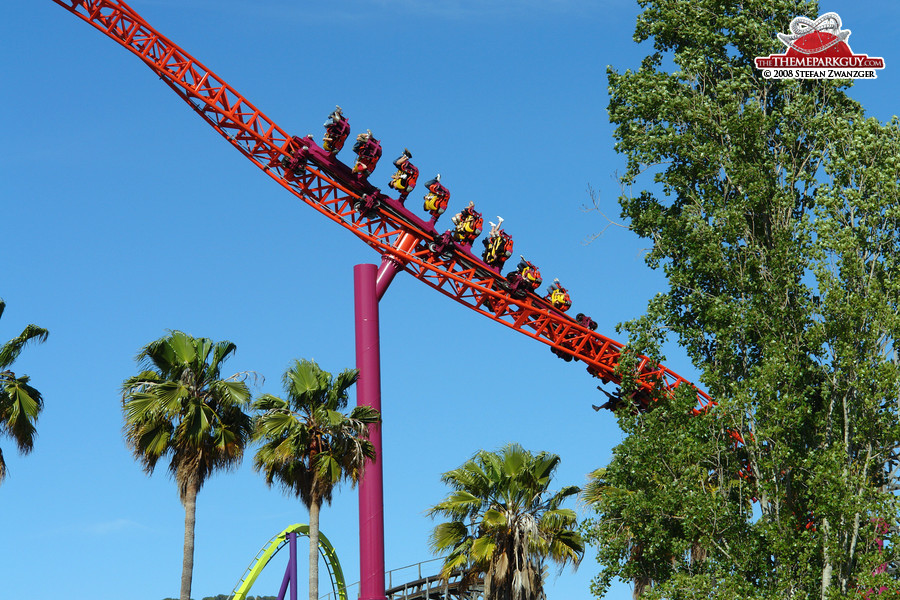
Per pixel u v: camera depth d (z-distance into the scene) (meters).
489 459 96.50
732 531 78.81
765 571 77.69
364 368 116.56
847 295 81.25
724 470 83.50
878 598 71.75
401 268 122.88
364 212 122.62
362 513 108.25
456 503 95.06
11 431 84.00
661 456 83.38
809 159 88.38
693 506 78.69
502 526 92.50
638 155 90.00
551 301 130.62
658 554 82.62
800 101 87.81
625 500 83.56
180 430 85.38
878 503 74.31
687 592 75.75
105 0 114.44
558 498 96.44
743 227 86.19
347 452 87.62
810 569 75.25
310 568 85.88
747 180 86.25
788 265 83.81
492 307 129.25
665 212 90.38
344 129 119.00
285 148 121.44
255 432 86.19
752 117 86.88
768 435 78.50
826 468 76.62
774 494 78.25
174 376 88.12
